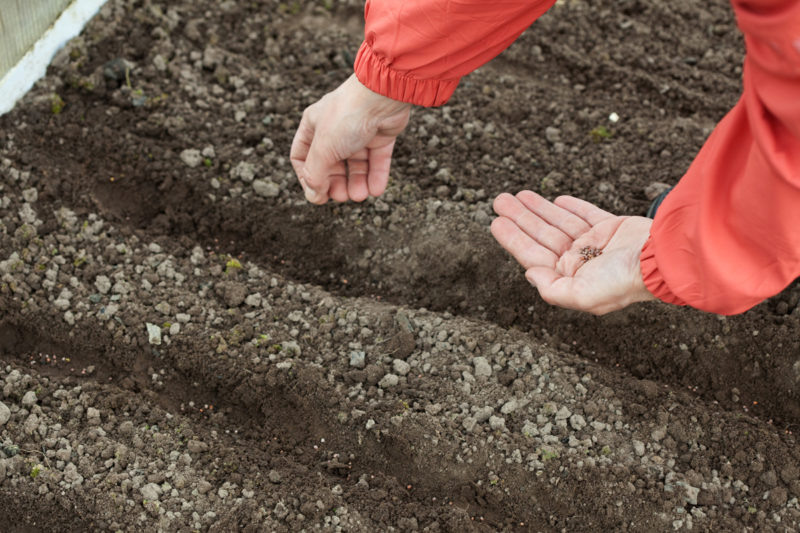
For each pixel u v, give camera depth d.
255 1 3.05
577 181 2.61
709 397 2.28
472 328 2.34
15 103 2.59
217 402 2.24
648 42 3.02
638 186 2.61
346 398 2.18
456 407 2.17
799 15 1.09
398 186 2.58
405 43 1.63
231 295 2.34
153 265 2.39
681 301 1.66
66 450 2.04
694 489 2.05
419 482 2.11
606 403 2.20
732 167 1.42
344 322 2.33
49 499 1.98
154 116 2.66
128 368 2.25
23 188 2.46
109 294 2.32
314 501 2.01
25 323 2.27
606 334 2.36
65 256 2.38
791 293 2.37
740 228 1.42
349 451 2.15
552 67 2.95
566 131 2.75
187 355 2.23
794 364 2.26
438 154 2.67
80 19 2.72
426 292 2.47
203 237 2.54
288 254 2.54
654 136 2.74
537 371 2.24
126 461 2.05
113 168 2.58
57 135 2.59
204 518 1.97
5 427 2.07
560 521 2.05
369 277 2.51
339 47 2.94
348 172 2.15
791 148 1.25
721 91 2.90
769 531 2.01
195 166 2.59
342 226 2.53
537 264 2.03
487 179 2.62
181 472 2.04
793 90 1.18
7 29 2.43
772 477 2.08
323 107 1.91
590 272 1.81
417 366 2.25
